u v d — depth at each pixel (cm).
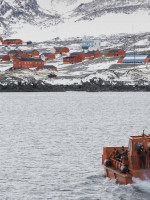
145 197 8544
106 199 8550
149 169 8894
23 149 13725
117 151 9762
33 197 8800
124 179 9012
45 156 12544
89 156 12462
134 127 19500
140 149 8931
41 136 16800
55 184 9619
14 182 9819
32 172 10662
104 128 19188
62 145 14450
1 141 15450
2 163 11638
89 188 9250
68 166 11219
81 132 17875
